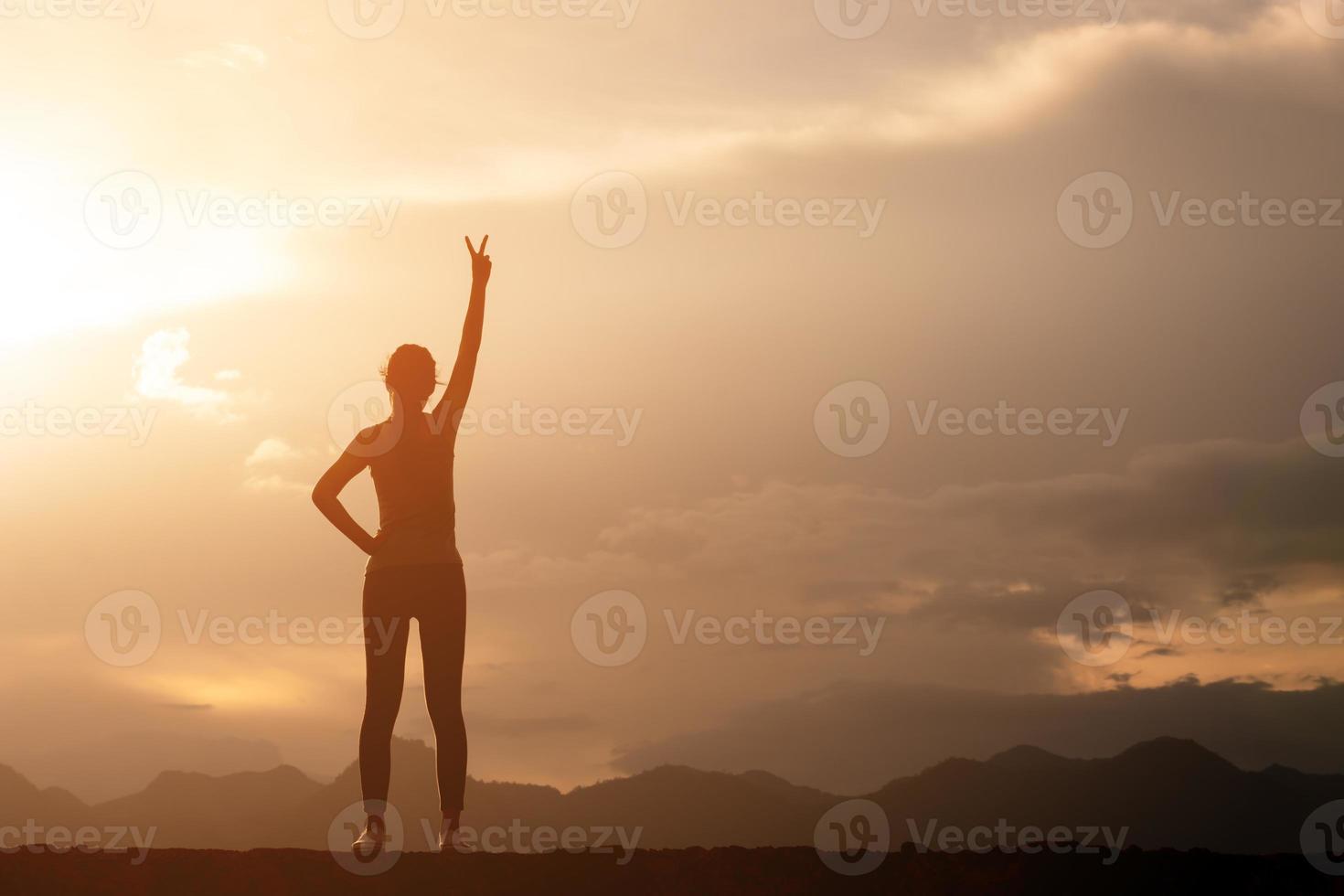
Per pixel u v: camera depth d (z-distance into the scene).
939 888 5.61
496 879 5.50
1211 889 5.62
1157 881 5.69
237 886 5.36
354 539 5.84
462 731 5.84
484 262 6.50
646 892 5.50
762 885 5.56
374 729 5.72
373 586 5.82
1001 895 5.57
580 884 5.52
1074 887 5.64
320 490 5.82
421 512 5.88
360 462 5.91
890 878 5.71
